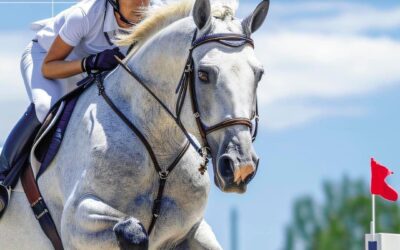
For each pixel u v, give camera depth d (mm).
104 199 9719
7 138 10867
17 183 10688
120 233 9344
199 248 10172
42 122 10594
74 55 10859
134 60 10047
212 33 9305
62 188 10133
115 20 10602
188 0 9953
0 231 10758
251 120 9133
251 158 8938
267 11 9523
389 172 12117
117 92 10086
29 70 11070
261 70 9234
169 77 9711
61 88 10859
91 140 9906
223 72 9102
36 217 10414
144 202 9820
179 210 9961
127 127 9898
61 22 11109
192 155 10047
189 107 9406
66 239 9836
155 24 10070
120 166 9750
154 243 9984
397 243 12141
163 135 9859
